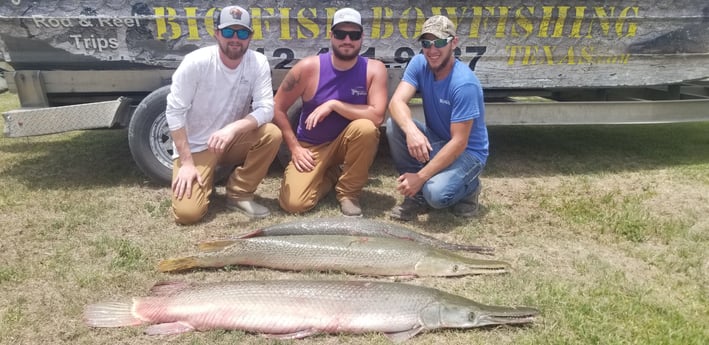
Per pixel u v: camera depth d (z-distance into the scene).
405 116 4.53
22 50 5.10
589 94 7.33
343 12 4.43
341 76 4.67
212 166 4.66
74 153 6.63
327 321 3.04
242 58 4.52
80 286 3.55
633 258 4.13
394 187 5.61
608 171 6.27
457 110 4.34
